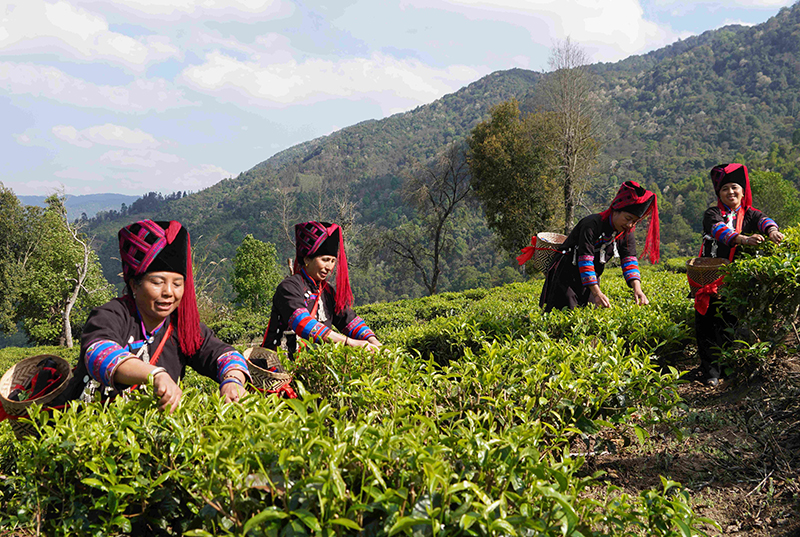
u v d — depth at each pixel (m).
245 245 45.41
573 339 4.14
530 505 1.38
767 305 3.81
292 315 3.54
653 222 5.04
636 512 1.75
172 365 2.70
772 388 3.53
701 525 2.43
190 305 2.64
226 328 22.30
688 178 135.12
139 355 2.53
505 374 2.66
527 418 2.09
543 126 34.25
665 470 2.92
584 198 39.38
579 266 5.00
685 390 4.00
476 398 2.54
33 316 41.88
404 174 38.81
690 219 115.31
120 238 2.48
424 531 1.25
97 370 2.24
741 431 3.19
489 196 35.25
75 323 41.31
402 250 39.56
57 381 2.53
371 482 1.40
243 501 1.41
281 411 1.81
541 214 35.03
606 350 2.96
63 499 1.83
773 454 2.78
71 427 1.88
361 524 1.34
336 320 3.96
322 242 3.63
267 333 3.82
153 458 1.85
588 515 1.59
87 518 1.81
